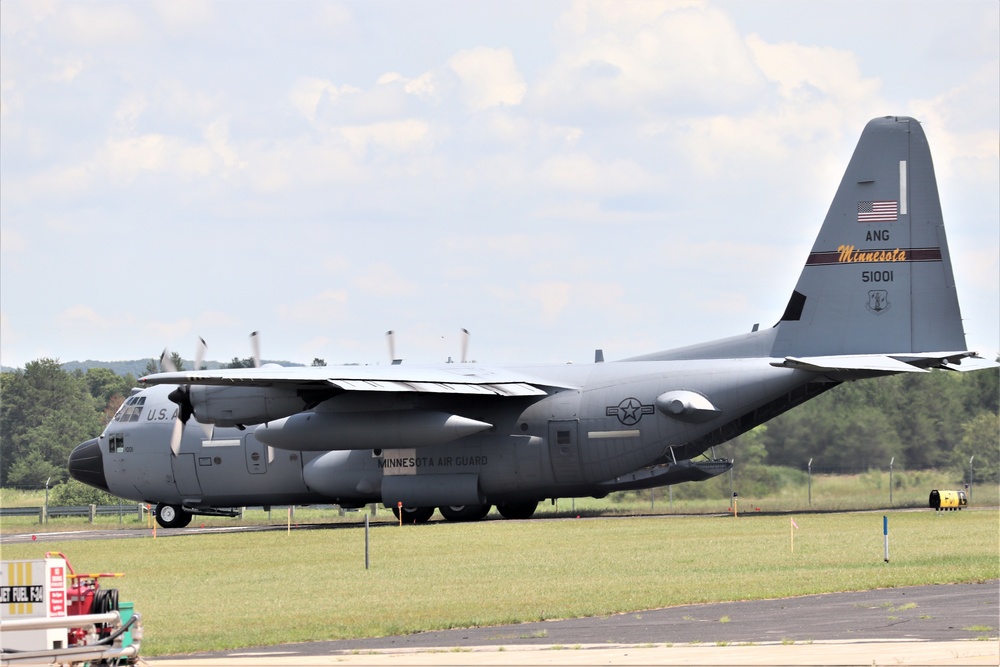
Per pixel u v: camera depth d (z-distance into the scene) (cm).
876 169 5181
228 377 4841
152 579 3356
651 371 5388
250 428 5831
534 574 3169
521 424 5456
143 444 5956
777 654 1866
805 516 5228
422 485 5512
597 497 5603
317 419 5450
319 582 3144
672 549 3759
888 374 5047
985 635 2009
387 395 5397
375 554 3894
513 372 5647
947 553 3375
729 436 5384
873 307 5162
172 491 5941
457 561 3578
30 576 1911
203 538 4962
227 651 2102
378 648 2078
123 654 1798
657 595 2666
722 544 3884
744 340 5384
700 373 5300
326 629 2317
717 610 2422
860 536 4022
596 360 5812
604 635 2134
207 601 2817
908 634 2036
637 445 5334
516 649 2008
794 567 3152
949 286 5091
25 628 1748
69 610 1983
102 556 4166
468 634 2214
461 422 5297
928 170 5138
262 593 2942
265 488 5816
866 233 5181
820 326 5228
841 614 2303
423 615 2467
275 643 2173
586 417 5388
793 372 5181
